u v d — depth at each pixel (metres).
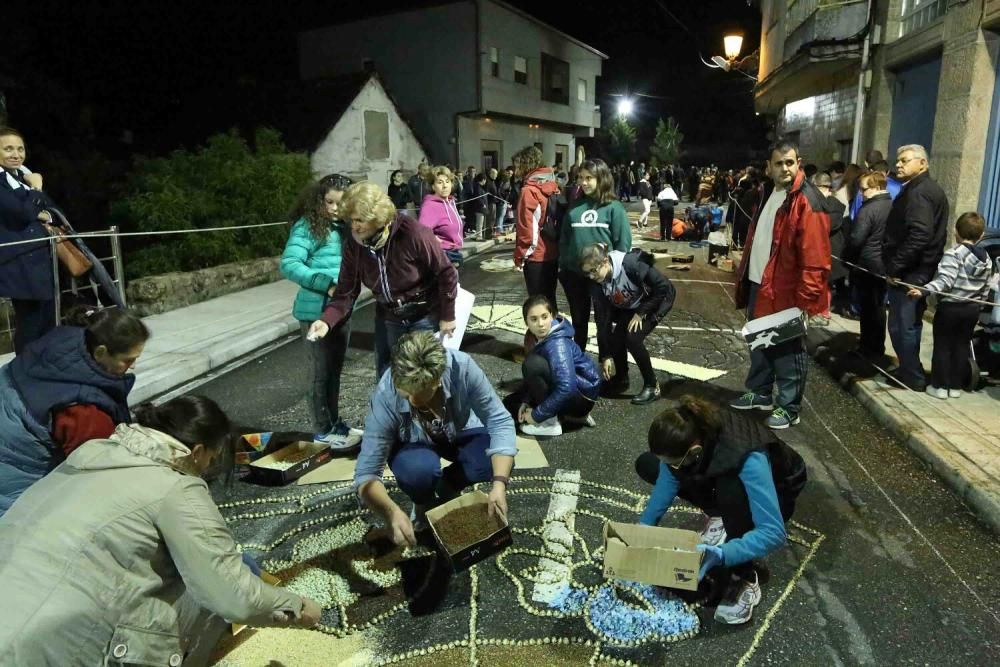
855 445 4.74
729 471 2.73
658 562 2.66
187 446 2.15
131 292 8.37
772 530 2.72
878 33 9.65
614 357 5.67
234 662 2.76
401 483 3.38
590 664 2.77
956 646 2.84
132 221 10.58
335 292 4.27
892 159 9.66
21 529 1.93
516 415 5.25
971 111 7.15
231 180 10.88
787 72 12.18
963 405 5.10
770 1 16.62
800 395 5.02
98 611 1.90
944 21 7.73
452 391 3.28
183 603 2.27
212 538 2.05
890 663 2.76
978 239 5.00
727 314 8.66
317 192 4.33
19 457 2.45
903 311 5.34
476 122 26.03
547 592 3.22
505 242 16.69
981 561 3.41
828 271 4.69
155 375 5.91
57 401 2.41
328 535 3.67
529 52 27.45
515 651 2.84
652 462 3.41
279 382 6.14
